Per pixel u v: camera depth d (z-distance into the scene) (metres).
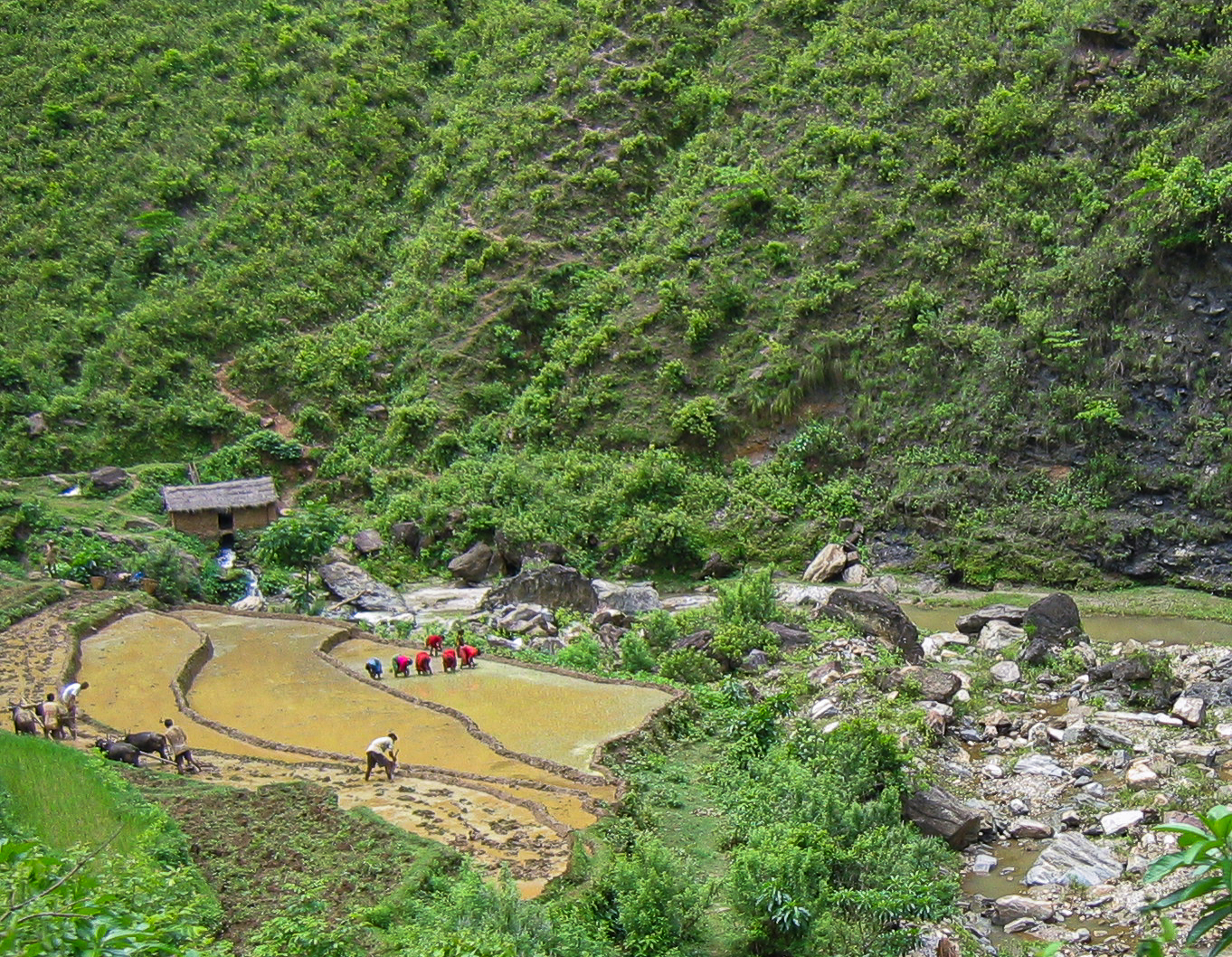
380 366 55.22
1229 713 25.95
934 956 17.27
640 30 63.19
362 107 65.81
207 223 62.06
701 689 28.33
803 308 48.34
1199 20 47.59
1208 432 39.72
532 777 22.56
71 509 45.38
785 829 19.20
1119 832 21.14
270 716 26.80
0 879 8.34
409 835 18.52
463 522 45.78
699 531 44.56
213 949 13.28
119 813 17.45
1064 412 42.06
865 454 45.44
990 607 35.66
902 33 55.38
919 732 25.75
